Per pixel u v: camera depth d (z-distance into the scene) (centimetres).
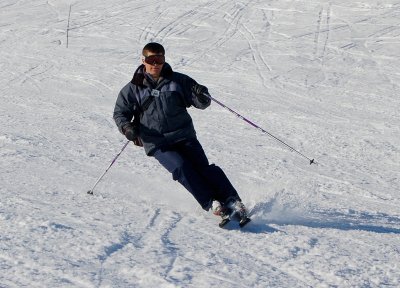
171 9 4219
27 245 578
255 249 624
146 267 536
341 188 1174
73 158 1205
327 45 3422
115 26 3906
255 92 2459
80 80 2641
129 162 1202
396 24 3772
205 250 610
